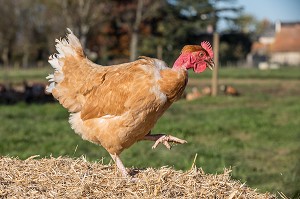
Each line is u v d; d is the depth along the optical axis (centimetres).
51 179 527
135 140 538
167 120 1493
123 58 5434
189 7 5356
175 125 1376
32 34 5791
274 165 939
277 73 3953
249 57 6650
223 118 1559
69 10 4747
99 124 537
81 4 4722
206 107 1922
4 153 943
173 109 1809
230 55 6169
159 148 1072
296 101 2120
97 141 555
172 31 5194
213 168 860
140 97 510
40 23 5728
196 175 549
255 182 796
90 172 548
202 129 1325
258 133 1302
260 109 1812
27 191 494
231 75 3628
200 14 5419
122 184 513
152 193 496
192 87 2717
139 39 5266
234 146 1128
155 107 516
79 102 564
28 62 6041
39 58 6038
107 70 554
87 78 559
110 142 534
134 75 518
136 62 536
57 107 1808
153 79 512
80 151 996
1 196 481
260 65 5788
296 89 2745
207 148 1080
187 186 520
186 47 528
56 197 482
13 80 3081
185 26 5172
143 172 557
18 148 1030
